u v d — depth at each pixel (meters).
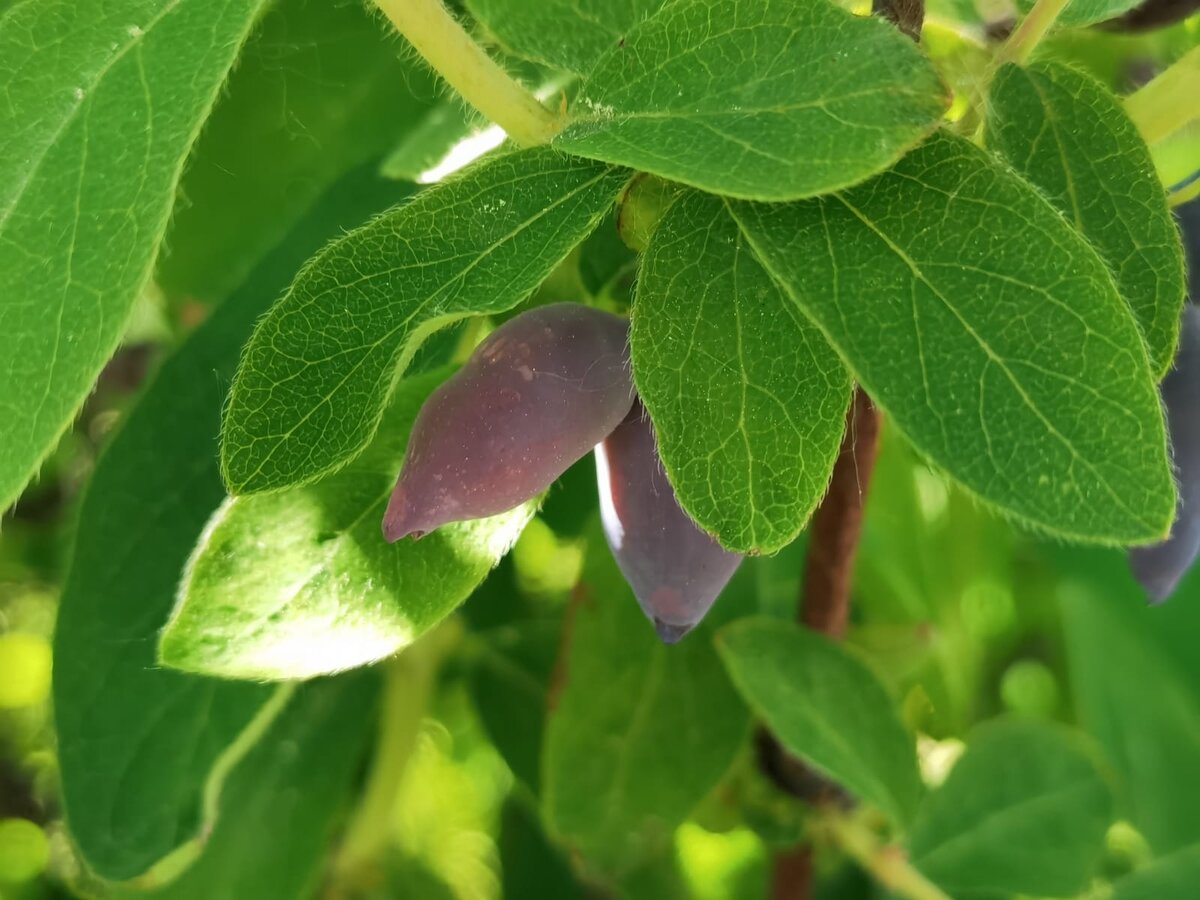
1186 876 0.16
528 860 0.20
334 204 0.14
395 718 0.17
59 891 0.22
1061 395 0.07
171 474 0.13
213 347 0.13
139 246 0.07
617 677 0.14
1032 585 0.22
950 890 0.15
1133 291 0.09
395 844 0.21
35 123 0.07
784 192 0.07
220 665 0.09
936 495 0.19
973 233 0.07
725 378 0.07
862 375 0.07
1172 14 0.12
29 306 0.07
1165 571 0.10
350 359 0.08
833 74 0.07
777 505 0.07
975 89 0.10
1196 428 0.10
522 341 0.08
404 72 0.14
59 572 0.18
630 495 0.09
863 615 0.19
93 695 0.12
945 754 0.19
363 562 0.09
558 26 0.10
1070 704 0.23
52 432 0.07
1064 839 0.15
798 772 0.15
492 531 0.09
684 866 0.21
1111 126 0.09
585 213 0.08
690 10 0.08
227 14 0.08
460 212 0.08
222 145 0.15
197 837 0.12
